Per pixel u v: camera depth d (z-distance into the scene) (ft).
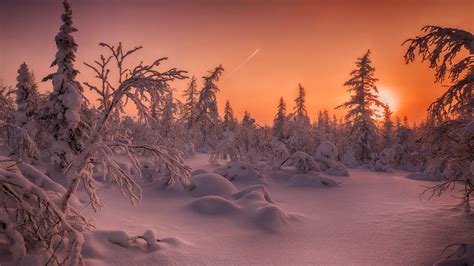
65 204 19.47
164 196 48.01
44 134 55.77
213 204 38.78
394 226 36.63
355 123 127.75
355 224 37.24
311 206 47.67
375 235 33.04
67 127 53.01
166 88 20.16
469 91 27.12
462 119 31.76
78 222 20.35
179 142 88.12
